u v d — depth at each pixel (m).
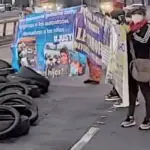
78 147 6.67
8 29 28.06
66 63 10.97
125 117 8.23
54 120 8.20
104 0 15.27
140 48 7.17
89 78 11.56
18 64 11.66
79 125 7.84
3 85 9.76
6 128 7.07
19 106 7.96
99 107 9.06
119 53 7.92
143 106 8.95
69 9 10.81
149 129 7.45
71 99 9.84
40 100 9.80
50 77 11.61
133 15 7.18
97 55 10.91
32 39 11.35
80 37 10.72
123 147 6.66
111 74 8.81
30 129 7.65
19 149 6.63
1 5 48.59
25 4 28.41
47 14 11.04
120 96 8.15
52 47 11.05
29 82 10.22
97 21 10.43
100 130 7.52
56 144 6.84
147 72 7.17
